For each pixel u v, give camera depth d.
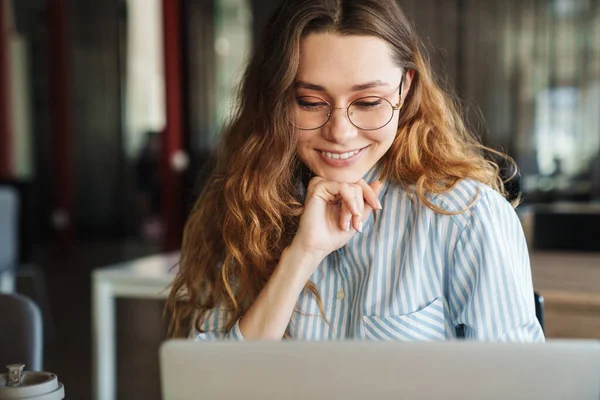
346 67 1.05
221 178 1.34
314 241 1.11
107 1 6.65
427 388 0.69
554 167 5.54
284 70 1.08
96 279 2.26
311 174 1.28
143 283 2.22
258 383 0.70
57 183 7.03
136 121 6.63
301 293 1.20
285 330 1.20
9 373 0.90
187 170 6.15
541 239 2.47
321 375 0.69
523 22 5.46
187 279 1.38
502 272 1.05
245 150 1.23
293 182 1.27
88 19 6.74
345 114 1.08
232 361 0.70
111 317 2.28
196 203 1.41
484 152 1.39
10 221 3.81
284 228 1.25
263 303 1.11
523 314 1.03
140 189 6.75
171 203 6.21
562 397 0.68
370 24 1.05
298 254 1.12
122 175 6.83
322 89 1.07
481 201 1.09
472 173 1.14
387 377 0.69
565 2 5.38
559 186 5.54
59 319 4.22
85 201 7.02
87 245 7.00
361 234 1.16
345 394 0.69
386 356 0.69
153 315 4.05
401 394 0.69
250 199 1.22
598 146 5.42
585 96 5.42
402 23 1.11
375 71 1.06
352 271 1.18
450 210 1.09
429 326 1.10
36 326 1.44
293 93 1.10
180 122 6.14
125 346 3.52
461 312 1.09
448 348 0.68
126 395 2.88
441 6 5.56
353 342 0.69
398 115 1.13
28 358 1.42
